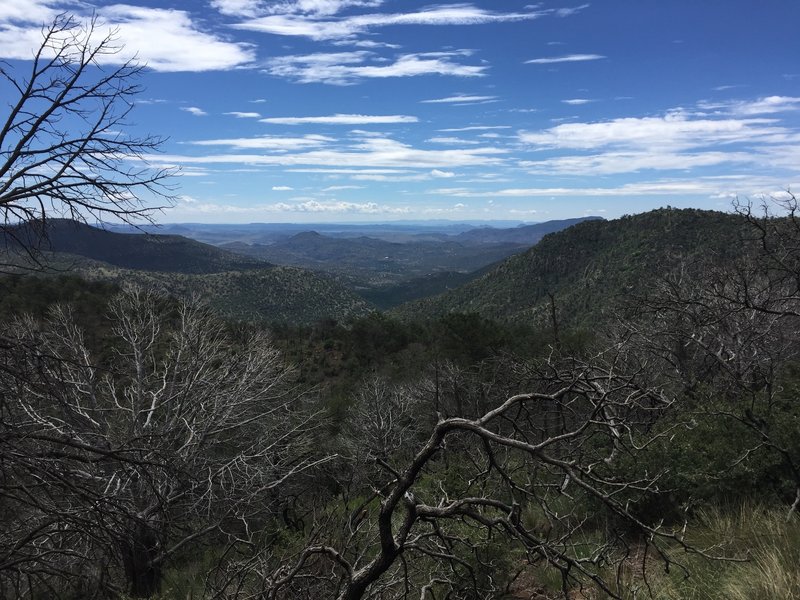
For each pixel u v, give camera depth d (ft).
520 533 7.09
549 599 11.66
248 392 47.67
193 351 47.11
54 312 44.47
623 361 19.61
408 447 58.49
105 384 47.32
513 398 6.85
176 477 16.67
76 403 37.45
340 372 122.11
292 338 147.54
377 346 136.05
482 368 18.61
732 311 22.17
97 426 38.22
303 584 12.25
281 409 51.93
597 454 12.63
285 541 15.93
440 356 79.20
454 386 35.60
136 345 47.83
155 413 47.39
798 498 12.44
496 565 11.51
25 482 12.44
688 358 31.60
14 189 12.14
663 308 26.16
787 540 10.90
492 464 7.02
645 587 10.55
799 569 9.57
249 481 37.40
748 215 20.94
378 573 7.67
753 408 16.34
